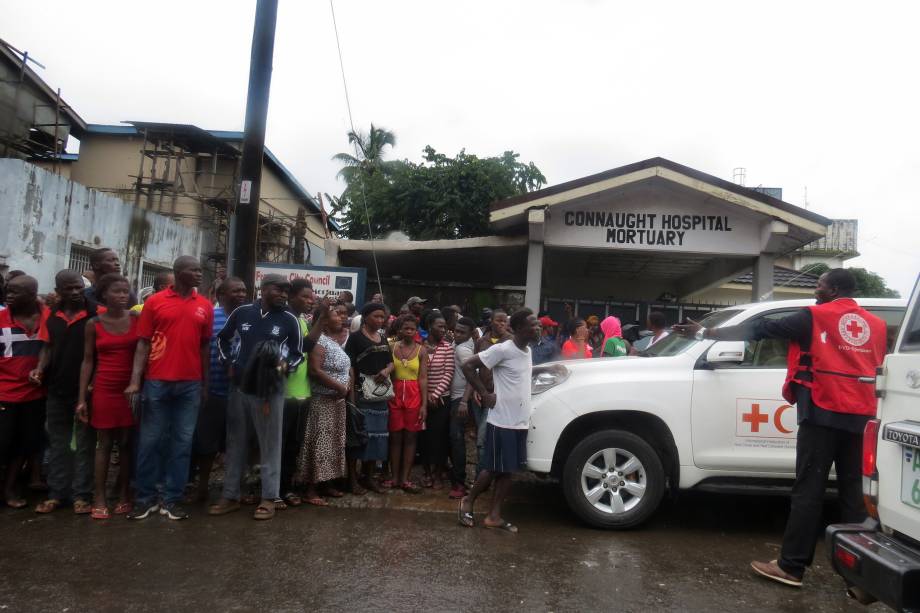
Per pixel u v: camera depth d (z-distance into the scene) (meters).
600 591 4.03
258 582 3.95
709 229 10.98
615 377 5.39
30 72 17.28
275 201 24.77
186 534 4.79
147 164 22.16
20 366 5.25
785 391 4.42
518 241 11.68
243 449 5.33
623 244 10.99
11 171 11.80
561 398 5.36
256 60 7.08
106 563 4.18
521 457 5.14
